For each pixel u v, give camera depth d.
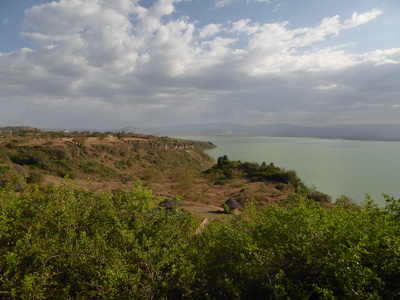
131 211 7.27
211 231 7.22
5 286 4.39
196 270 5.70
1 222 5.41
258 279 5.14
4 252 5.20
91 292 4.60
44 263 4.74
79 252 5.05
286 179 61.84
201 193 47.41
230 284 4.89
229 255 6.13
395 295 4.00
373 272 4.03
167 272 5.23
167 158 110.38
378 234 4.71
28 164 59.88
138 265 5.41
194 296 5.18
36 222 6.02
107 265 4.84
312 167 102.94
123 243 5.90
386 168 98.94
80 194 7.62
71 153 72.88
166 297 5.02
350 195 54.50
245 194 45.53
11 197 7.33
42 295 4.32
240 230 7.00
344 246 4.39
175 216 7.36
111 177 69.50
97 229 6.24
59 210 6.45
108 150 87.50
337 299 3.93
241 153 175.38
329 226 5.31
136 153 101.00
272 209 7.25
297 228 5.61
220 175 69.00
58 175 58.41
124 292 4.77
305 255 4.90
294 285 4.43
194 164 122.38
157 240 6.13
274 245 5.55
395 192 57.56
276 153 173.62
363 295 3.69
